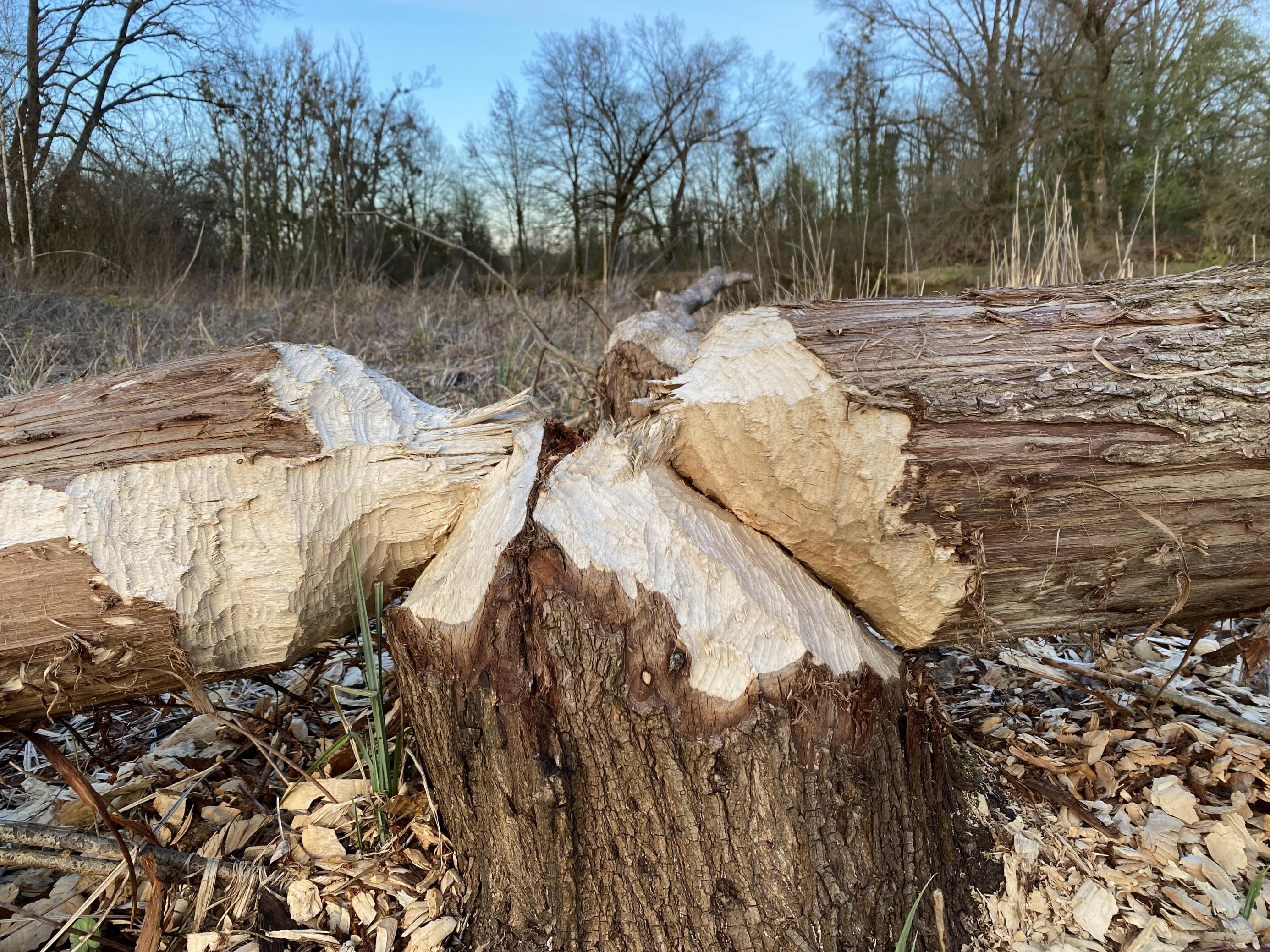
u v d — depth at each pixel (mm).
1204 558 1297
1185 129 11219
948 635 1365
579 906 1292
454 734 1315
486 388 4293
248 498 1335
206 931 1359
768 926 1212
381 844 1517
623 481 1372
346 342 5398
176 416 1388
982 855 1440
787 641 1200
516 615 1236
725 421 1355
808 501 1307
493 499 1434
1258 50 10938
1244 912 1340
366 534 1455
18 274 7633
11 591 1229
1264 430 1194
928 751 1399
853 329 1335
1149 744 1807
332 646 1845
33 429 1372
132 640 1286
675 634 1191
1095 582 1311
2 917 1391
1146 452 1196
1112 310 1348
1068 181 12703
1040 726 1903
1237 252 10156
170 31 12500
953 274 10609
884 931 1250
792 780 1177
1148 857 1478
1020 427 1207
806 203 11867
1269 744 1833
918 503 1206
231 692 2094
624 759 1212
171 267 9641
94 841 1418
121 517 1280
